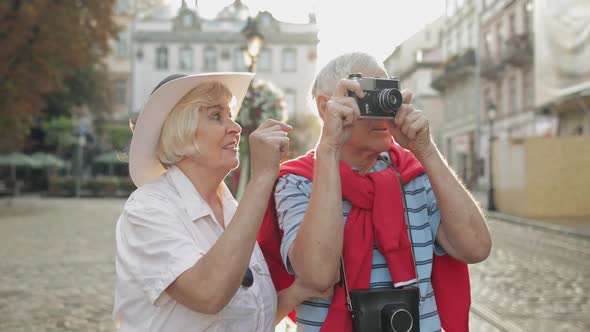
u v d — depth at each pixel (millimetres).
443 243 1736
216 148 1596
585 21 15867
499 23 26719
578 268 7734
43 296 6176
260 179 1449
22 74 19094
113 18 21734
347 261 1635
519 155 16703
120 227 1555
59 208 22625
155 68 48969
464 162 34094
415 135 1621
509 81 27109
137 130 1599
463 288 1784
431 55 40281
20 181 36906
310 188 1712
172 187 1605
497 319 4949
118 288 1520
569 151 16375
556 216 16234
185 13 49219
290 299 1691
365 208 1675
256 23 9250
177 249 1431
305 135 32812
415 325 1558
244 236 1396
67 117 38469
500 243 10555
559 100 17562
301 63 48062
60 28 19000
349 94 1583
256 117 6633
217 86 1613
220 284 1364
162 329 1485
